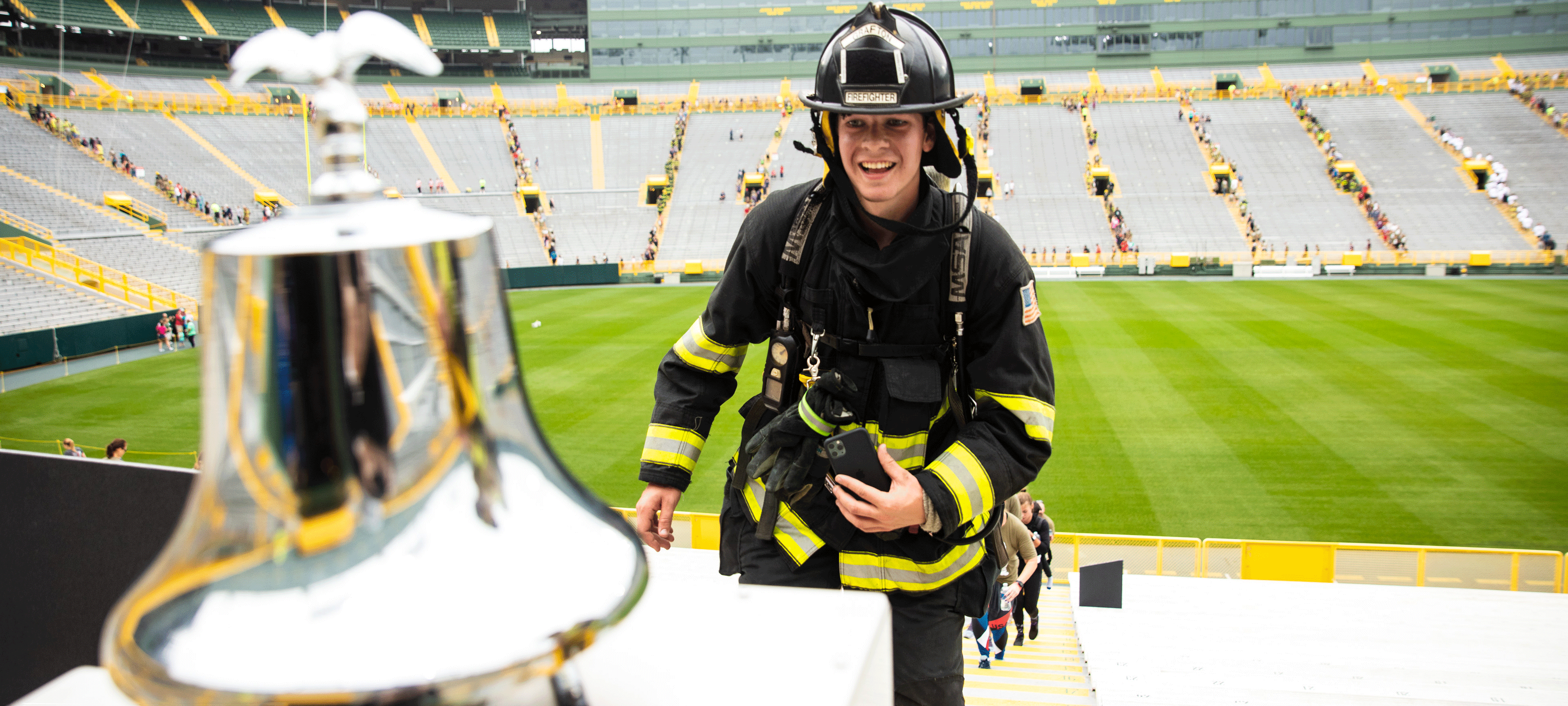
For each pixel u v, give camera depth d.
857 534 1.67
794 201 1.86
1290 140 60.47
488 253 0.81
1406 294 39.09
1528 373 23.22
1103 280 47.25
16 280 34.25
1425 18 67.06
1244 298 38.69
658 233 57.19
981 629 8.11
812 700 0.80
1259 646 7.29
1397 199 54.44
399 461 0.69
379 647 0.64
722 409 21.80
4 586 1.94
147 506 1.84
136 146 51.25
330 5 68.44
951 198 1.78
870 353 1.76
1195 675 6.43
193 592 0.70
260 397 0.68
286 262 0.66
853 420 1.66
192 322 32.69
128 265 39.66
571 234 57.19
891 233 1.74
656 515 1.91
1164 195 57.00
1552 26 65.62
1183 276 48.75
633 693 0.84
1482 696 5.70
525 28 74.06
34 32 59.28
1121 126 63.31
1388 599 9.65
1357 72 67.00
